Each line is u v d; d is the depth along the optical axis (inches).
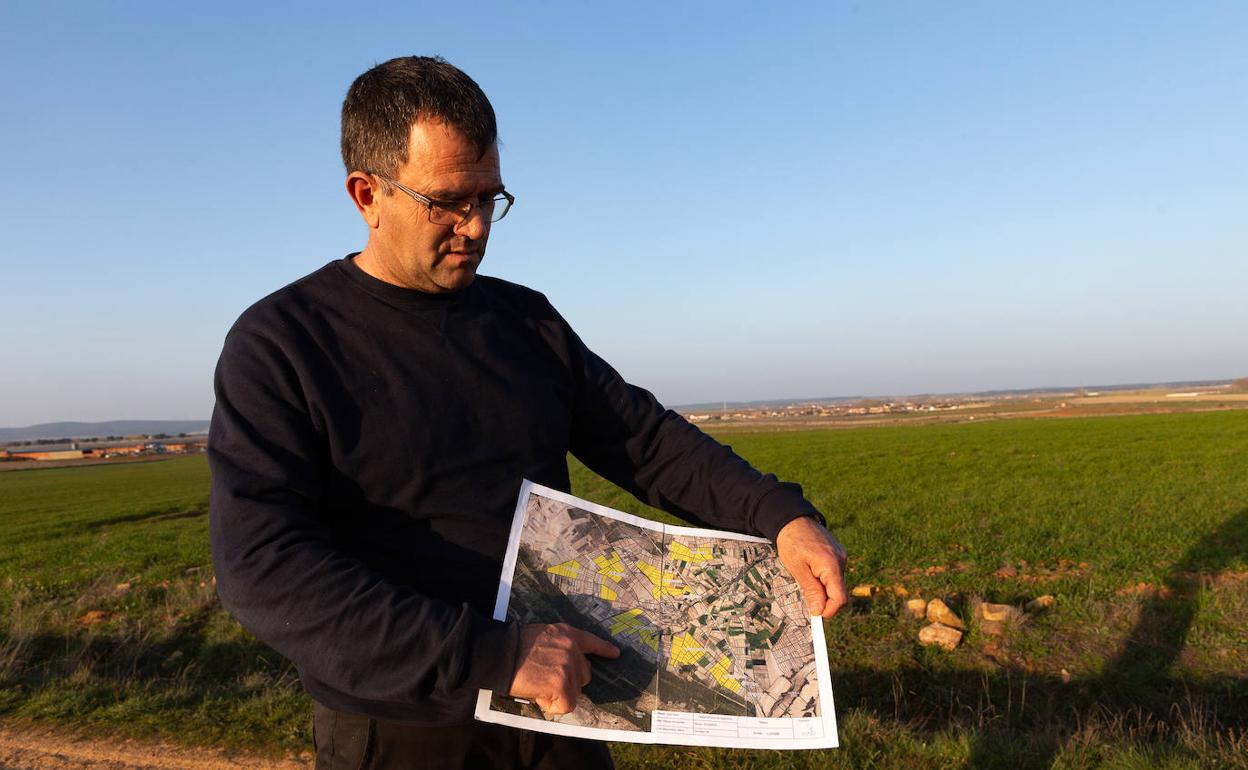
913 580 349.1
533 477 58.4
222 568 44.7
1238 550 371.2
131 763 171.6
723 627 53.2
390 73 52.2
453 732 52.5
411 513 53.4
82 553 644.1
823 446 1579.7
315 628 42.1
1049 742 163.6
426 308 56.6
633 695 48.9
